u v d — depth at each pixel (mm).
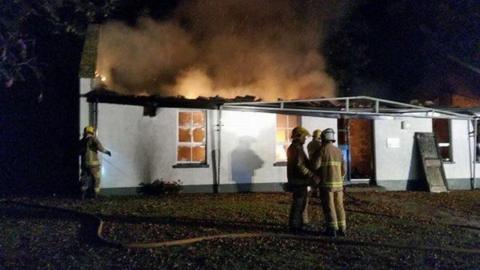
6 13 13391
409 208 14055
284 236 9680
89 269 7531
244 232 10094
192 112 16312
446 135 19078
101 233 9727
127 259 8016
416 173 18219
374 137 17875
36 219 11266
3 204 13742
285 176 16906
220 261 7941
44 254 8305
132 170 15555
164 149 15867
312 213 12547
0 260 7965
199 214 12031
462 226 11562
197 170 16109
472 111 18688
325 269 7703
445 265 8086
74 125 18984
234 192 16375
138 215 11758
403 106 17922
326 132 10148
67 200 14305
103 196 15164
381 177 17875
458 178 18781
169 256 8164
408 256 8562
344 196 16000
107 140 15367
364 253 8695
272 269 7613
